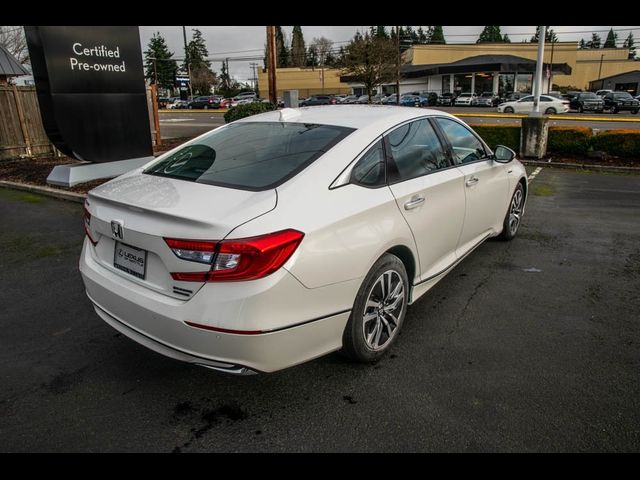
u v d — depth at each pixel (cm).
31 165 1064
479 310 377
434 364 303
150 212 242
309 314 243
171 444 238
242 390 279
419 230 320
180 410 262
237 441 240
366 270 271
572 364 302
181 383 286
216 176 277
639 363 303
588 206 704
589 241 542
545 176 955
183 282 231
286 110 367
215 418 256
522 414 256
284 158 284
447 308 380
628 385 280
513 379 287
